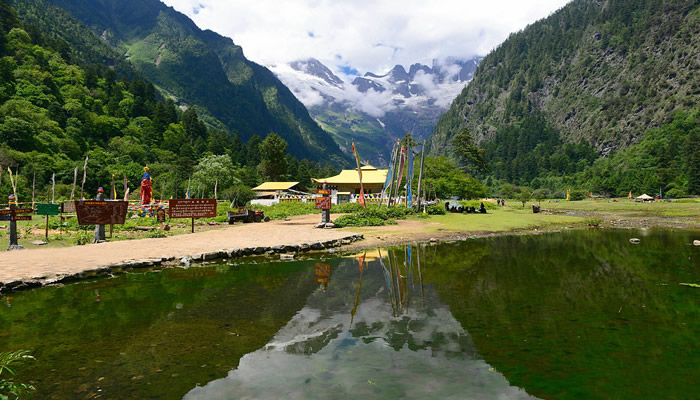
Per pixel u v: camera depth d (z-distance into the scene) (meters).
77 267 9.81
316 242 15.26
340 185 74.06
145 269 10.79
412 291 8.38
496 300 7.52
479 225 26.70
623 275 10.09
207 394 3.78
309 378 4.15
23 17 199.12
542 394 3.74
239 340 5.38
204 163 82.25
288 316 6.51
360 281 9.44
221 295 7.97
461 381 4.05
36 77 120.62
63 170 76.62
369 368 4.41
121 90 157.62
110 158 104.31
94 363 4.55
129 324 6.02
